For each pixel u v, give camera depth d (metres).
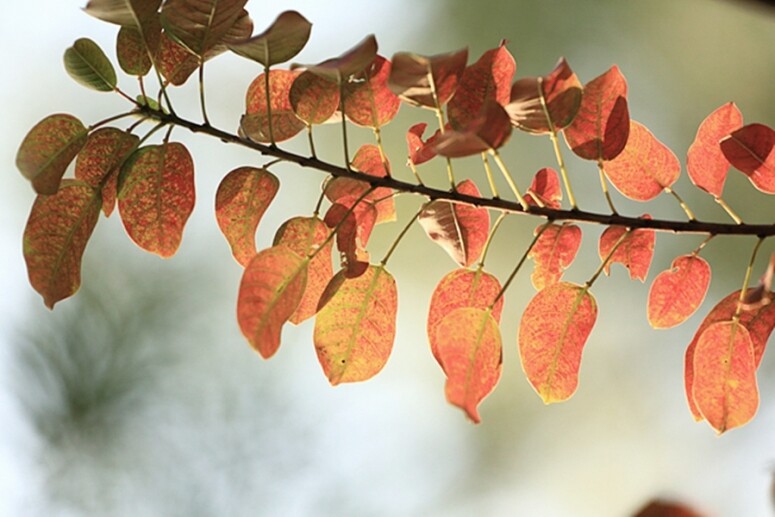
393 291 0.89
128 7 0.86
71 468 1.49
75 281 0.88
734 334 0.90
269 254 0.85
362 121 0.90
